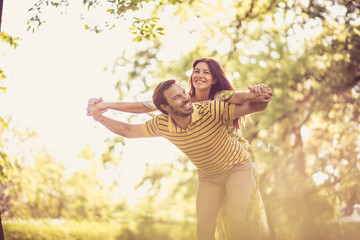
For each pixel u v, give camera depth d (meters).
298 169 8.82
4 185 9.86
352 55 7.98
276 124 9.00
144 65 9.54
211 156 3.24
